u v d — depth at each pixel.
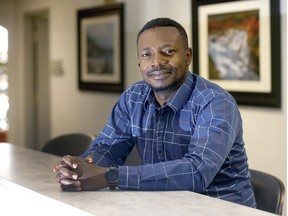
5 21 6.27
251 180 1.67
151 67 1.49
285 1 2.84
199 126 1.42
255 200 1.63
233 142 1.42
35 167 1.68
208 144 1.34
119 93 4.32
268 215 1.02
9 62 6.24
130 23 4.13
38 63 6.01
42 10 5.54
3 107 6.50
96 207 1.09
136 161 2.08
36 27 5.98
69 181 1.25
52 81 5.46
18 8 6.04
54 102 5.45
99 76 4.56
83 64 4.80
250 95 3.08
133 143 1.73
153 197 1.20
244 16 3.09
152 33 1.49
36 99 6.06
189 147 1.43
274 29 2.89
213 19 3.30
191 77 1.57
